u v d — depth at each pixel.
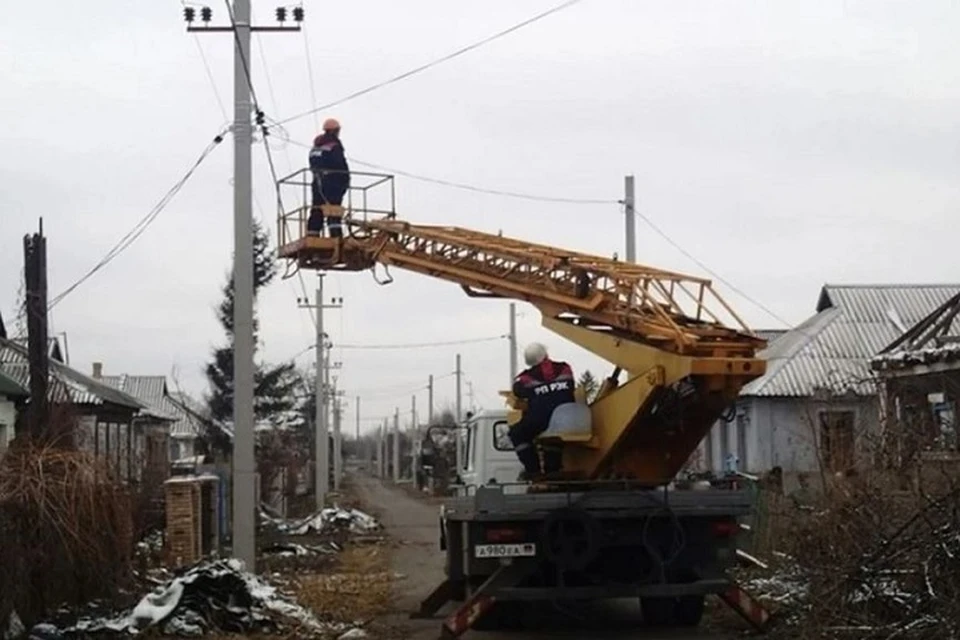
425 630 14.62
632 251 28.97
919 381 20.42
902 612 11.12
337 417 79.94
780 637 12.66
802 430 30.97
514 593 13.23
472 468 17.75
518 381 14.52
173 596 14.07
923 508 11.09
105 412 33.91
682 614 14.39
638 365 13.70
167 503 20.97
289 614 14.76
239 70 18.81
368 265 18.38
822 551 12.16
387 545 31.77
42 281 16.36
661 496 13.44
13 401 24.09
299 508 51.91
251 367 18.66
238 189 18.78
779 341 39.06
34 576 12.59
